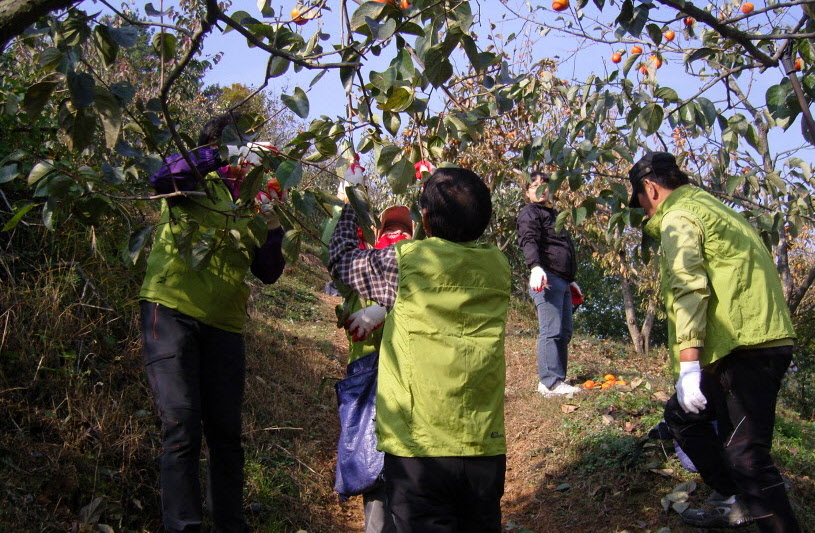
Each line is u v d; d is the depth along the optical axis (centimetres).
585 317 1548
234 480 311
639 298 1513
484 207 253
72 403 356
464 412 234
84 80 193
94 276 432
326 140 242
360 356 310
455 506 239
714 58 372
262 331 706
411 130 294
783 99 268
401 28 222
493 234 909
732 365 279
